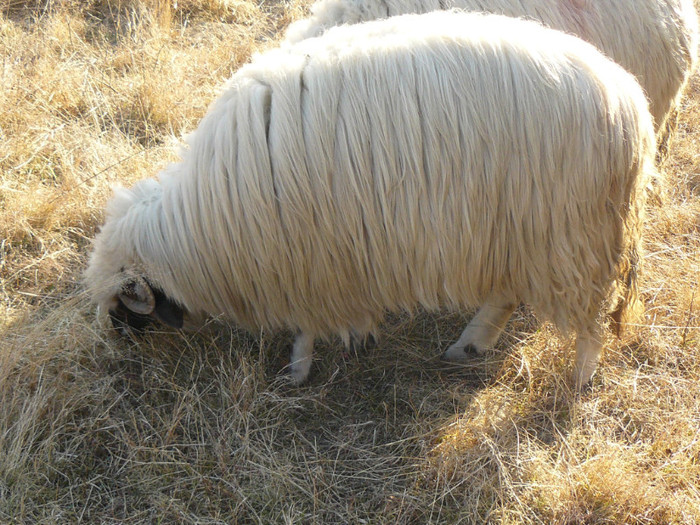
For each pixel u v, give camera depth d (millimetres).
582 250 1981
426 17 2041
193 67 3074
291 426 2143
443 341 2367
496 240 1954
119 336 2203
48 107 2816
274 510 1989
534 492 2027
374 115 1889
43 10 3416
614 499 2002
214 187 1942
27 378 2113
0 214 2473
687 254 2520
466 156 1886
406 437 2141
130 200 2078
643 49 2344
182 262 2020
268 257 1969
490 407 2188
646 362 2281
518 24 2000
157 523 1960
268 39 3348
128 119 2885
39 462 1995
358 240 1950
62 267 2387
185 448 2090
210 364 2213
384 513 1995
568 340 2199
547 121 1889
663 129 2516
